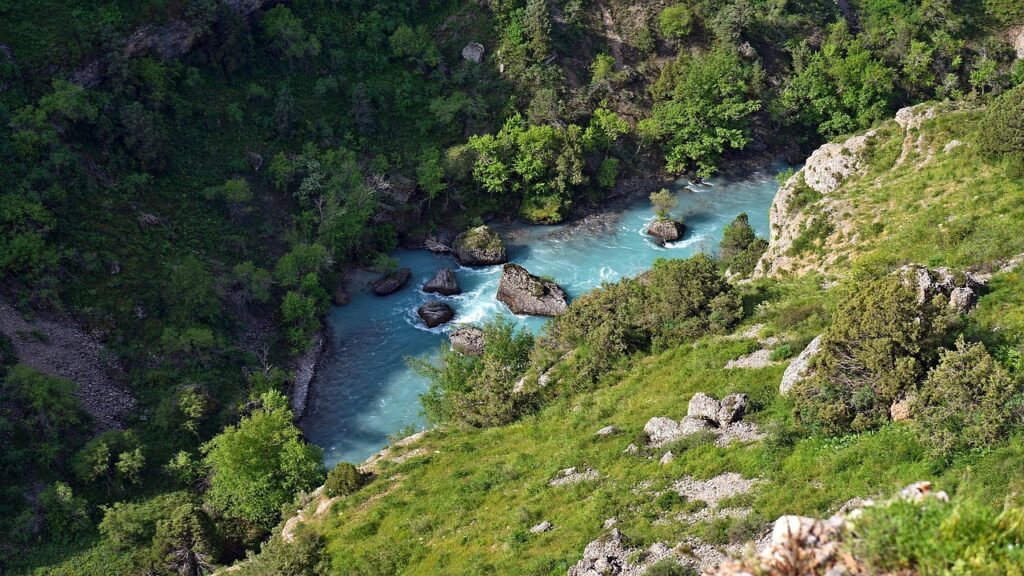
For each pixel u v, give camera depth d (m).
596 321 68.31
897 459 37.09
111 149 93.75
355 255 104.44
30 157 84.94
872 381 41.16
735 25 133.50
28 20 94.69
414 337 92.38
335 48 120.81
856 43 134.00
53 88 92.69
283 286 93.56
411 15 129.50
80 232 84.19
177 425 73.75
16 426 67.56
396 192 111.38
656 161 126.19
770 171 127.31
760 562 19.27
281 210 104.19
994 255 56.91
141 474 69.38
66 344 76.00
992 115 70.31
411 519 50.34
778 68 136.88
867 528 18.92
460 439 60.41
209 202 98.00
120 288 82.50
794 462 40.31
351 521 52.78
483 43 127.00
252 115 110.06
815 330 55.47
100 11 99.25
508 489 49.94
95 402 73.38
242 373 82.06
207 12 106.19
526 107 122.19
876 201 74.38
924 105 82.12
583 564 37.69
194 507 60.50
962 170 72.00
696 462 43.75
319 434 79.06
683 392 54.38
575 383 62.25
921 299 47.38
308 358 88.38
